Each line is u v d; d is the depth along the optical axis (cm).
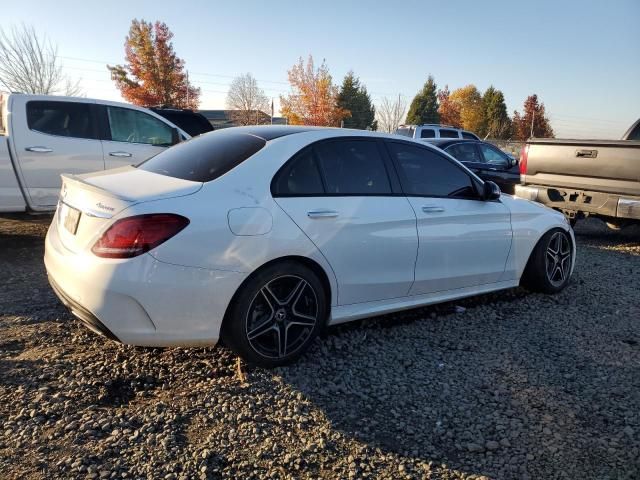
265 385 325
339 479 245
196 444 265
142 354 359
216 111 5831
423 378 342
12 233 727
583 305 496
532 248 498
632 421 298
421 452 267
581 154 745
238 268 314
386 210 387
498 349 389
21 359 345
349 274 368
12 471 239
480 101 6838
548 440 279
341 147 385
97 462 248
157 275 292
